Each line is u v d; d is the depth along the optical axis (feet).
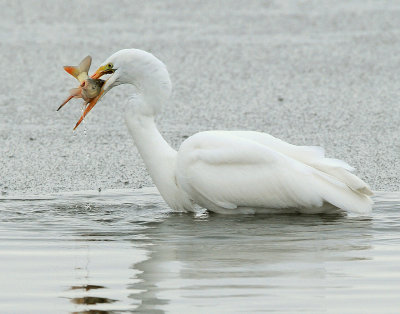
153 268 32.83
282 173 41.24
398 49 87.92
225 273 32.12
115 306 28.78
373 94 72.79
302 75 79.46
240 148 41.75
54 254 34.99
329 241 36.70
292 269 32.55
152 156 43.93
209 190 41.98
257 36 94.12
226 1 113.29
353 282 31.04
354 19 101.91
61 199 45.96
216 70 81.15
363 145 57.82
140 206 44.55
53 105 70.54
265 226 39.81
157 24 99.91
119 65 44.70
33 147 58.34
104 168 53.16
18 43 90.53
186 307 28.53
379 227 39.22
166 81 44.29
